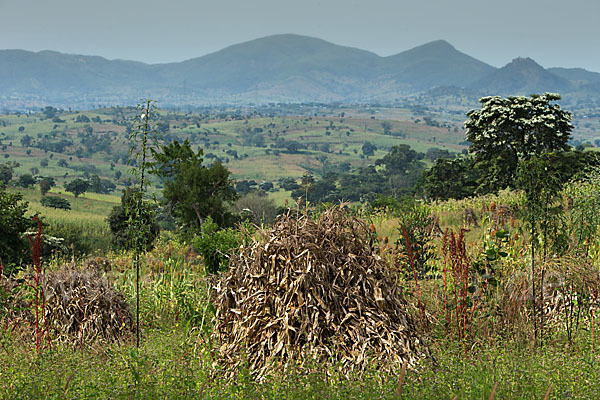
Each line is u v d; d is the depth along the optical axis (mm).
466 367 14523
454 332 17750
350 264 16062
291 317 15266
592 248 24531
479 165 92938
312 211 18156
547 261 19688
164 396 13484
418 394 12758
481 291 19547
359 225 17156
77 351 18609
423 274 22984
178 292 27375
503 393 12883
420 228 24344
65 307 21938
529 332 17938
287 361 14531
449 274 20922
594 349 16391
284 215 17609
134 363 15133
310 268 15430
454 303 18875
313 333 15008
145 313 25969
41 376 14633
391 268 17094
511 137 88250
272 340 15312
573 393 12625
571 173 78562
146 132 19344
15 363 16062
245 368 14914
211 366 15641
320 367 13820
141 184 19609
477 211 59594
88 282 23094
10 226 52188
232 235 34594
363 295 15852
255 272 16312
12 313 22016
